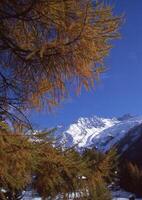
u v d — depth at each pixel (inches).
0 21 209.3
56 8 197.5
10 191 211.9
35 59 216.5
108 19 205.5
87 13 198.5
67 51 209.6
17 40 219.8
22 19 205.6
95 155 233.0
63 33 205.6
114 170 237.8
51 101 239.0
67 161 220.7
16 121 224.8
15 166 200.7
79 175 231.5
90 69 226.4
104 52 218.4
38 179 227.0
